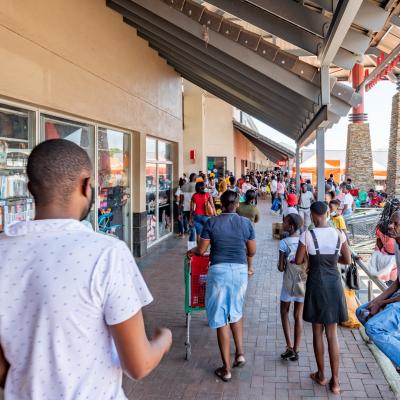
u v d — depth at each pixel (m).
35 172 1.37
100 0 6.88
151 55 9.67
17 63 4.61
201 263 4.28
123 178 8.53
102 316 1.30
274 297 6.35
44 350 1.24
